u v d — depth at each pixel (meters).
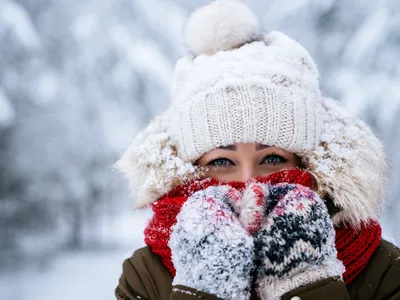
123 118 9.35
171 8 10.13
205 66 1.30
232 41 1.38
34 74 8.73
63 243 10.95
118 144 9.27
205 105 1.23
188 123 1.26
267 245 0.97
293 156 1.25
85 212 11.10
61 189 9.99
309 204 1.00
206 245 0.95
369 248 1.15
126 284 1.27
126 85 9.13
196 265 0.95
